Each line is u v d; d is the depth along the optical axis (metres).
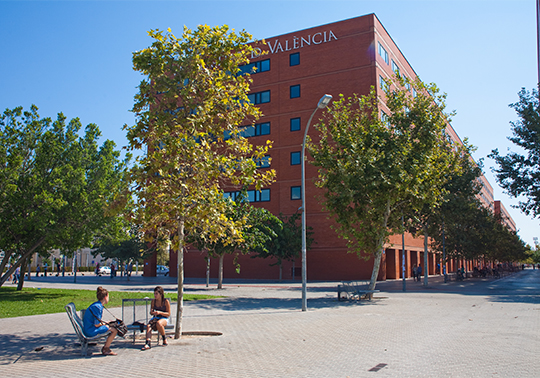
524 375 6.16
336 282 36.75
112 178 21.83
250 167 9.72
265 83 45.25
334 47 42.19
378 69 40.59
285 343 8.86
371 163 19.58
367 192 20.25
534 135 30.73
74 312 8.13
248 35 10.38
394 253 42.78
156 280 41.88
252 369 6.64
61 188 19.81
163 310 9.08
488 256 56.22
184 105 9.80
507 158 31.98
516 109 31.97
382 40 42.56
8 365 7.20
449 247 42.19
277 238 36.69
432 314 14.01
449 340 9.06
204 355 7.77
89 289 26.52
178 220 9.78
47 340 9.62
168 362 7.24
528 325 11.37
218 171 9.42
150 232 10.57
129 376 6.31
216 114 10.05
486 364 6.84
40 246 22.08
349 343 8.78
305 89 43.00
